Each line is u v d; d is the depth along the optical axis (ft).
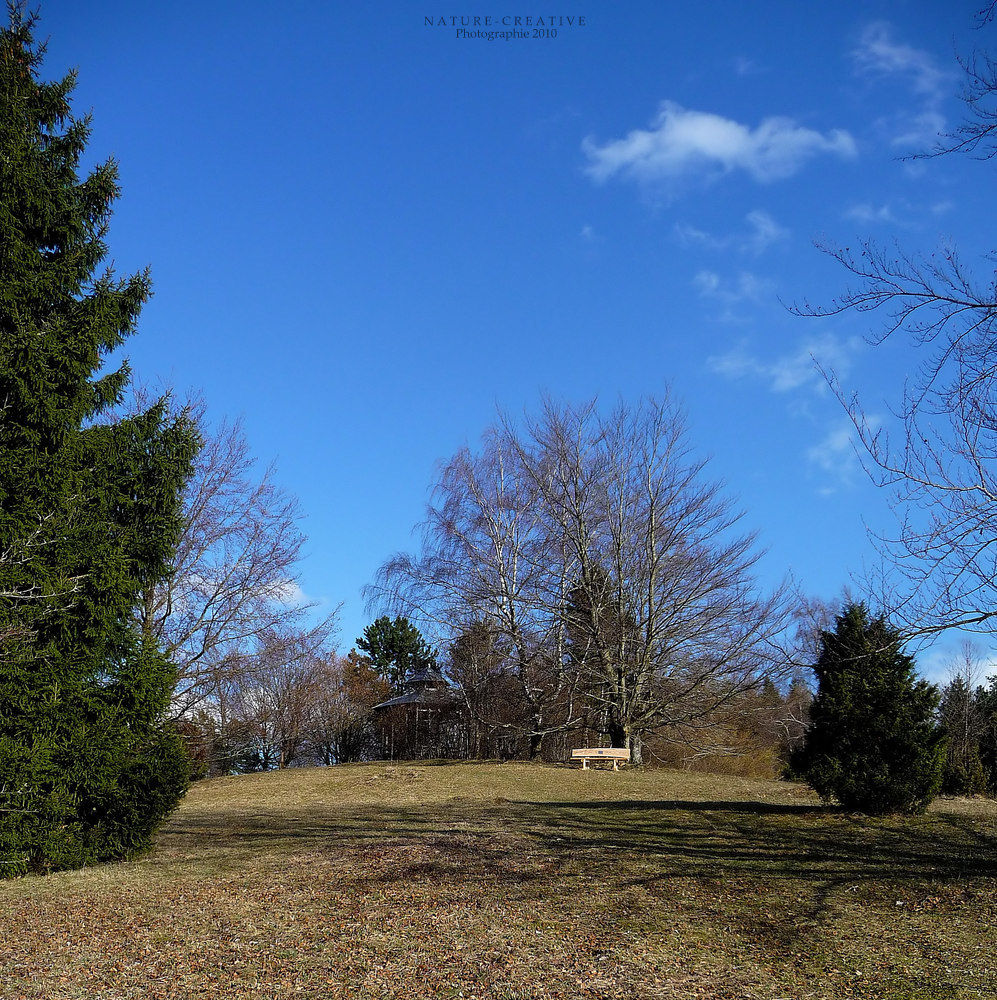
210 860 40.37
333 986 22.85
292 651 90.12
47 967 24.62
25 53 44.37
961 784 65.57
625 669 93.30
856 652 46.21
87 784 38.42
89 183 44.16
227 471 84.17
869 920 27.53
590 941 26.18
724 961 24.27
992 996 21.11
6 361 37.65
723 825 45.37
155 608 80.28
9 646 36.17
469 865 37.09
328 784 79.41
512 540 100.48
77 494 39.22
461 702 112.27
